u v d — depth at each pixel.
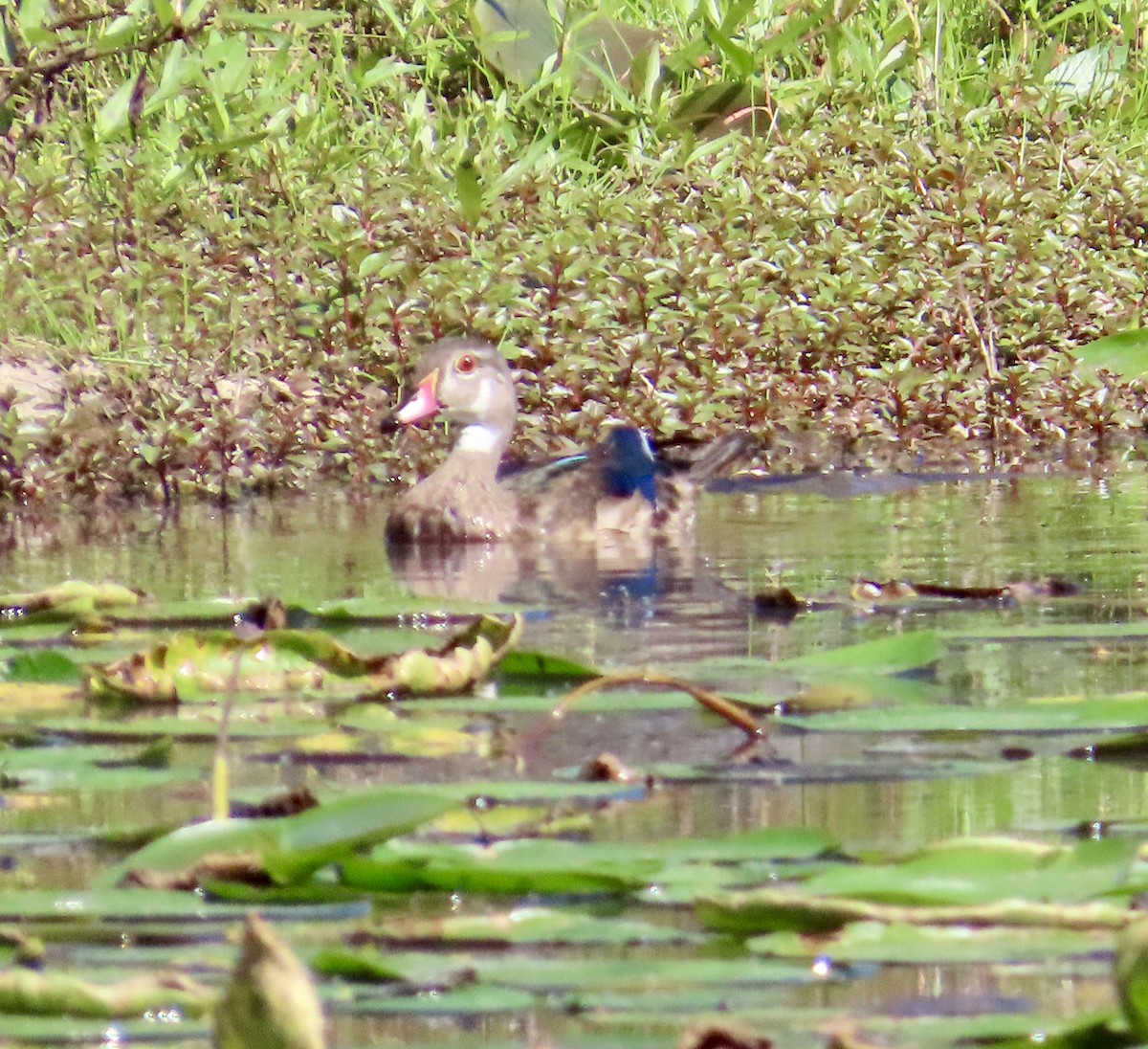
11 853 5.25
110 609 8.93
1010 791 5.79
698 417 15.00
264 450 14.47
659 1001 4.16
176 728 6.65
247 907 4.77
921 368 15.78
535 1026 4.07
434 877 4.86
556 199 17.17
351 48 20.06
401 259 15.95
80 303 15.50
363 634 8.58
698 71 19.77
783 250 16.31
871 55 20.02
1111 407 15.39
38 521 13.12
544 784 5.86
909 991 4.20
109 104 17.03
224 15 16.50
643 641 8.52
